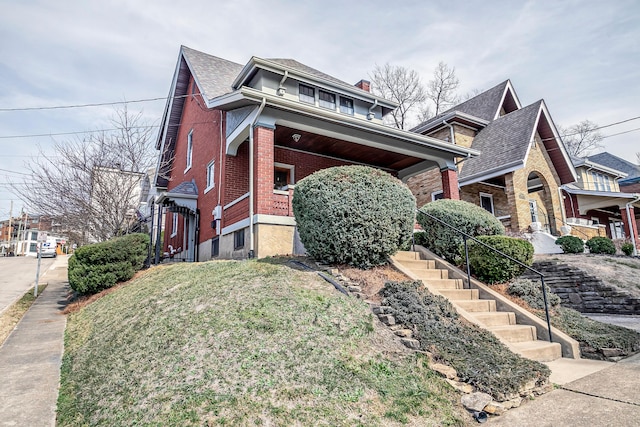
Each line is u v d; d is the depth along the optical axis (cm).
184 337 495
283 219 941
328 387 379
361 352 448
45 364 595
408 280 667
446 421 356
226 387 376
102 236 1484
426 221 936
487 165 1590
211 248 1288
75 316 905
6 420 412
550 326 625
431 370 432
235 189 1208
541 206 1903
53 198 1463
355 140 1180
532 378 436
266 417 335
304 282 626
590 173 2341
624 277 1012
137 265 1161
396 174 1612
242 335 466
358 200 690
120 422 363
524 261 795
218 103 1062
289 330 475
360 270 691
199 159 1528
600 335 621
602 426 346
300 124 1044
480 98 2242
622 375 486
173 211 1527
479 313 644
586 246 1399
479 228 877
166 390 390
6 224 5869
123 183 1527
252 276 661
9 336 763
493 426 358
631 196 1875
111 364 507
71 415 413
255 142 973
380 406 363
